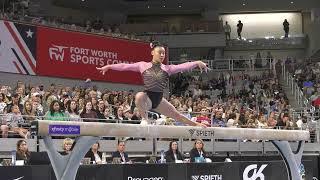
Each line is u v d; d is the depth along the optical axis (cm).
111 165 1102
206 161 1316
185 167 1191
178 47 3797
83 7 3922
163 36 3788
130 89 2695
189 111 1802
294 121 2111
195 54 3956
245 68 3428
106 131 752
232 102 2606
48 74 2375
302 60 3766
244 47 4172
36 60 2334
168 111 681
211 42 3791
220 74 3294
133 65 654
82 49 2516
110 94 1898
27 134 1403
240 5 4112
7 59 2230
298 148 1079
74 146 776
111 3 3888
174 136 793
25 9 2952
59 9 3784
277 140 995
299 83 3123
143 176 1139
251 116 1956
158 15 4278
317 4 4106
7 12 2664
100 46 2589
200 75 3319
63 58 2438
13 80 2262
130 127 767
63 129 713
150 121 1422
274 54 4212
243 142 1812
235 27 4362
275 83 3059
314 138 1991
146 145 1636
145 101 646
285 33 4259
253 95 2880
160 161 1328
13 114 1370
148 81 643
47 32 2386
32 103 1499
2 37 2217
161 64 657
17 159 1152
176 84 3073
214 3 4031
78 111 1588
